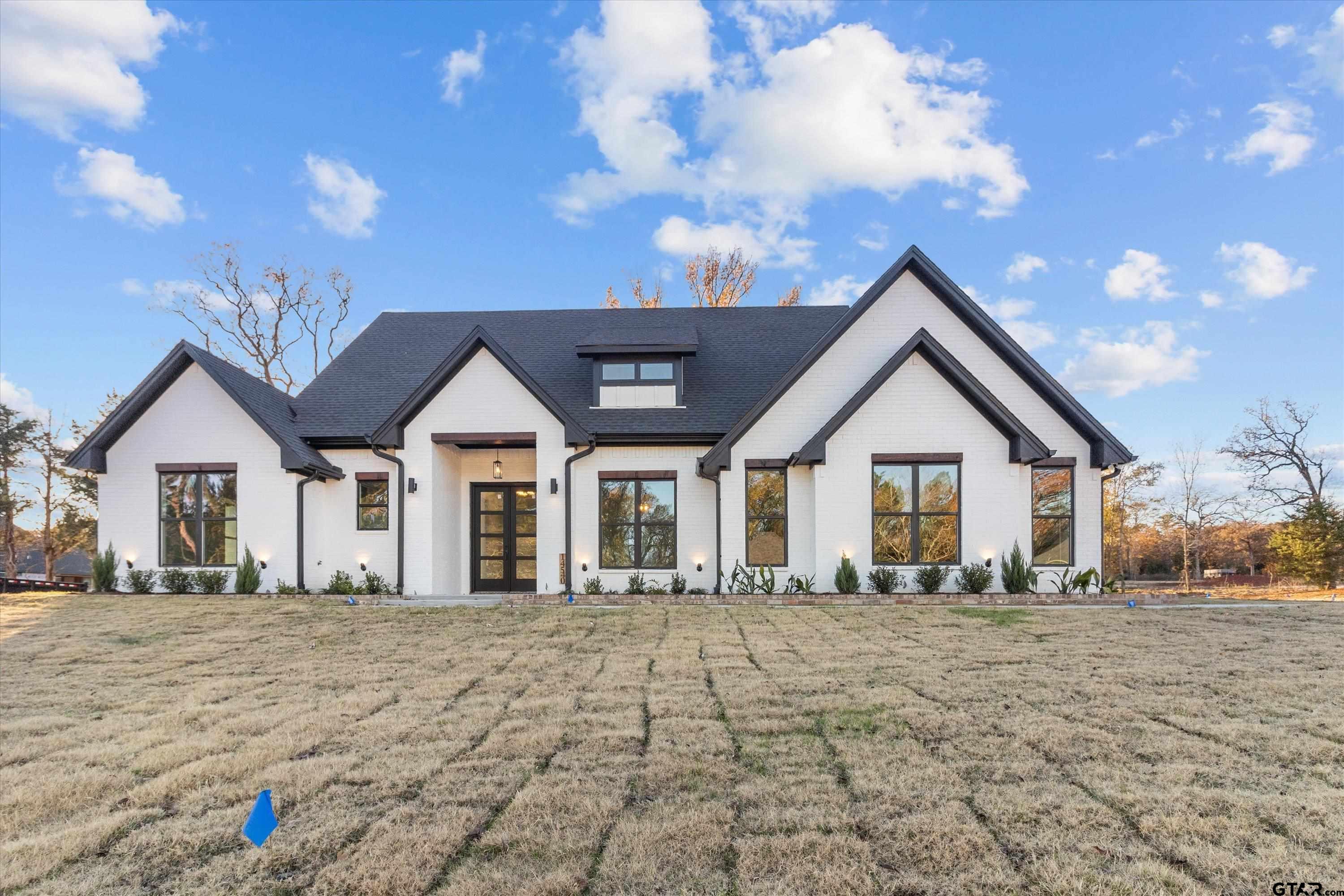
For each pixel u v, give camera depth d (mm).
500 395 15258
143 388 14992
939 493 13961
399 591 14961
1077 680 7180
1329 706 6160
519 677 7566
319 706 6488
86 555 35406
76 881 3414
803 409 14906
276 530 15094
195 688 7266
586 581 15039
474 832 3887
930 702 6367
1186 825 3836
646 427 15414
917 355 13977
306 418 16312
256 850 3684
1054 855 3566
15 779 4742
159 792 4445
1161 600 13469
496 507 17266
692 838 3758
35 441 31031
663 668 7895
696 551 15234
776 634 10000
